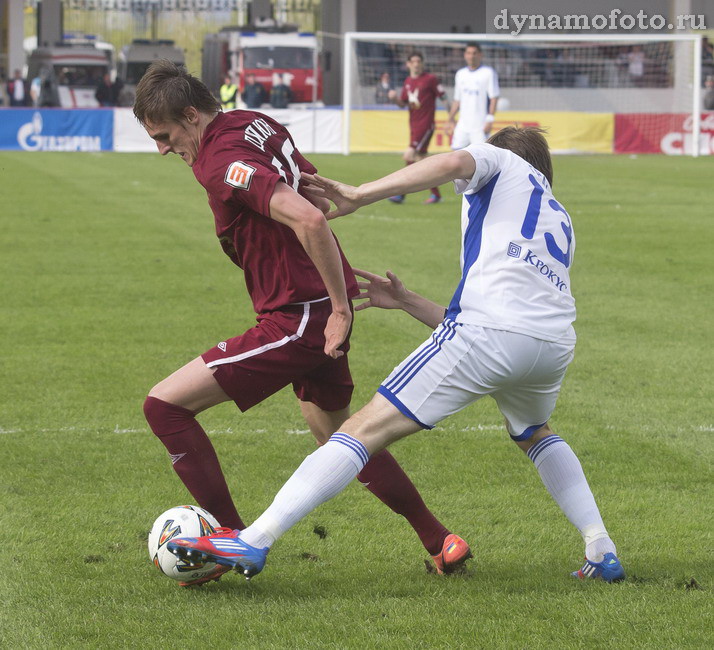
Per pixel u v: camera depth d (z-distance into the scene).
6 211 55.09
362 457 12.58
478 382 12.53
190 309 32.03
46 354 26.52
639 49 112.31
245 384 13.10
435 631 11.91
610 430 20.88
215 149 12.55
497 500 17.08
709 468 18.75
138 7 156.25
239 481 17.86
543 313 12.60
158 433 13.32
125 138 106.75
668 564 14.27
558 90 112.25
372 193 12.36
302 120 106.94
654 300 33.72
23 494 17.12
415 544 15.12
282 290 13.03
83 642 11.76
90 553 14.66
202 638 11.79
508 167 12.88
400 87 118.62
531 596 12.95
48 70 128.38
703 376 24.89
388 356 26.58
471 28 154.12
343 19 150.75
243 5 156.25
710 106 110.50
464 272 12.86
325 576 13.86
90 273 37.88
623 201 61.59
